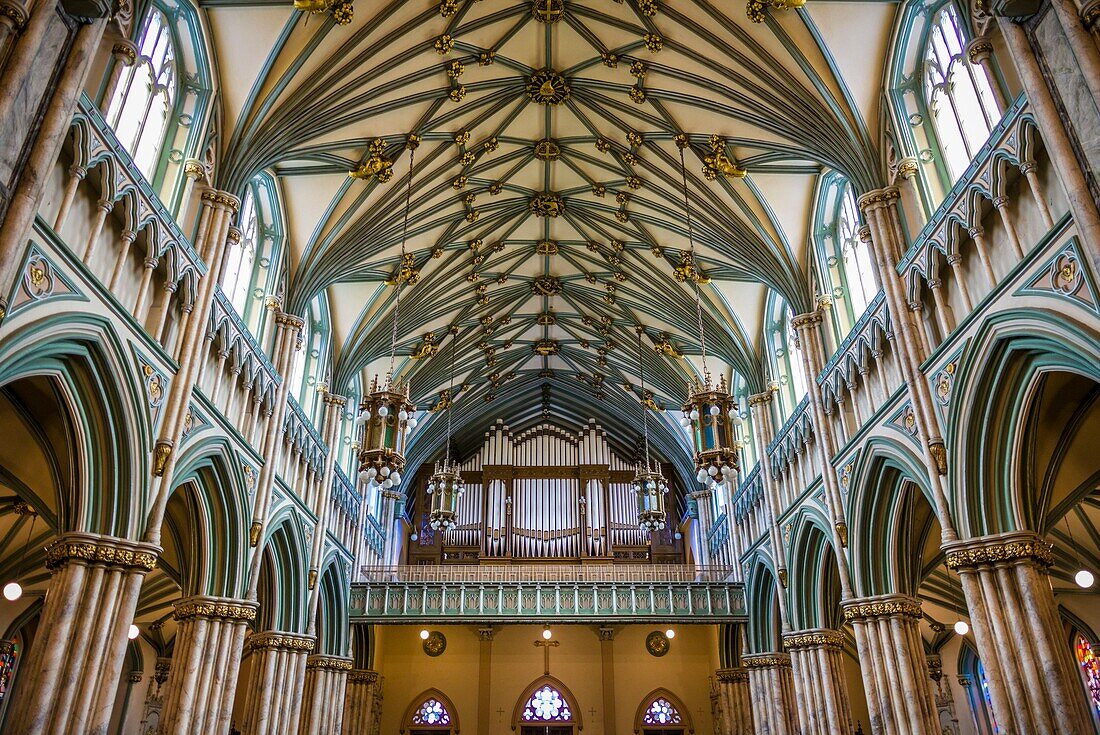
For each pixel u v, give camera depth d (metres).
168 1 16.19
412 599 30.52
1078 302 12.07
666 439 40.47
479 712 37.28
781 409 27.47
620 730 37.16
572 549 40.59
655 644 38.81
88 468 13.48
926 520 20.45
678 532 41.88
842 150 19.14
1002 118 13.96
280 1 16.97
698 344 31.78
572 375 40.47
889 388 18.66
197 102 17.38
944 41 17.03
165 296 15.49
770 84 19.70
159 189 16.30
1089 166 10.50
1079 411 15.40
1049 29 11.23
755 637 29.48
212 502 18.42
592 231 29.47
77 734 12.37
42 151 10.23
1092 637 25.30
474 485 42.53
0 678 24.47
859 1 17.59
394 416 22.31
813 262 23.41
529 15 20.91
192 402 16.48
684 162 23.84
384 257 26.66
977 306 14.55
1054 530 22.67
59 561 13.08
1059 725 12.76
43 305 11.49
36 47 10.07
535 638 39.00
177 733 16.78
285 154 19.62
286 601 23.67
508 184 27.08
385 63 20.00
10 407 15.23
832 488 21.17
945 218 15.92
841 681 23.34
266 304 22.12
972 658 31.00
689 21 19.78
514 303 34.25
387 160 22.45
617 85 22.64
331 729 27.73
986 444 14.65
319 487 26.39
